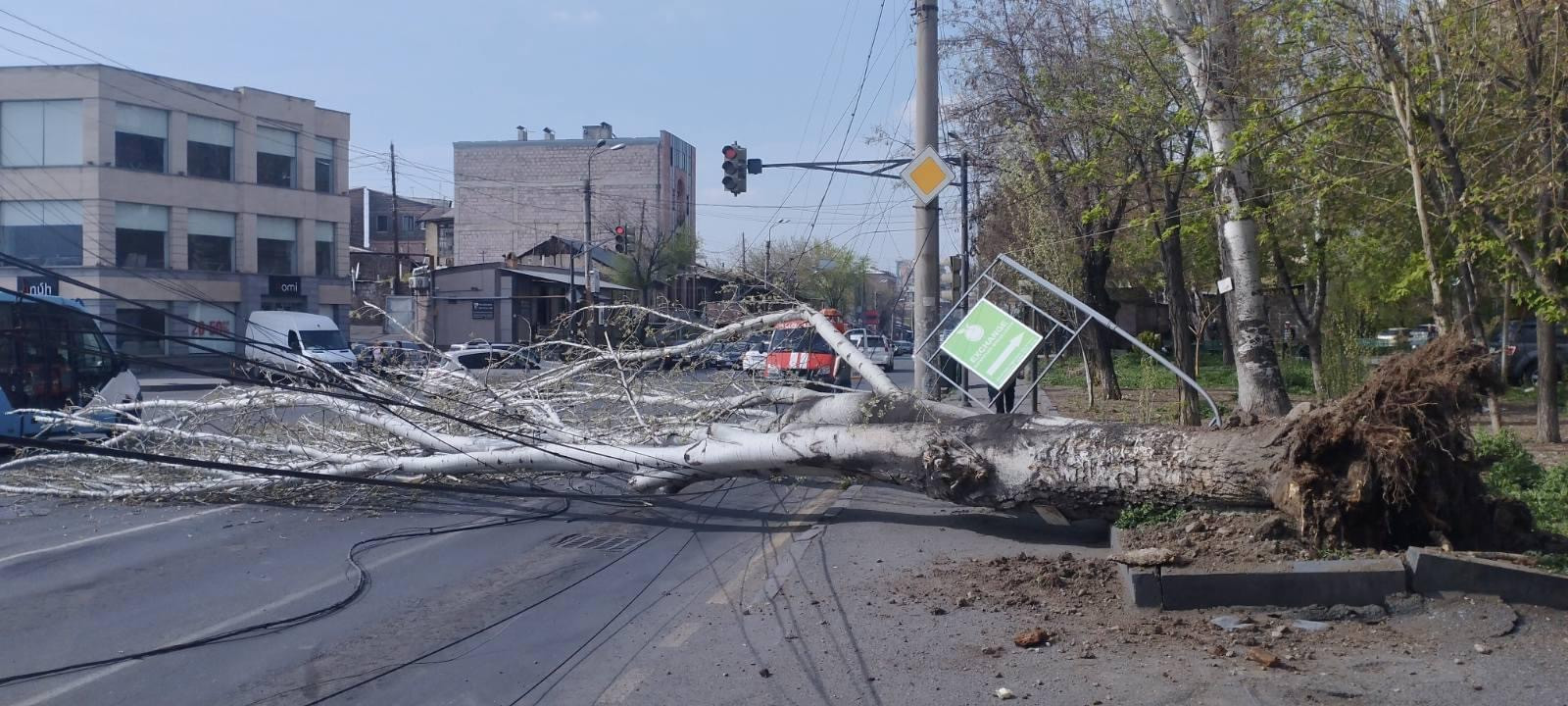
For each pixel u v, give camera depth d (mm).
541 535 9977
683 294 47000
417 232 82188
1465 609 6371
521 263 60500
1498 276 13141
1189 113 14078
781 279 15445
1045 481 8773
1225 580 6828
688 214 80000
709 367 12672
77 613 7266
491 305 47406
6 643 6590
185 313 35188
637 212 72875
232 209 36688
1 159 32875
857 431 9852
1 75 32719
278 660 6293
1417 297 24922
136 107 34125
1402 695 5293
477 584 8109
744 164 20062
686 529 10336
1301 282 22250
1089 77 18641
